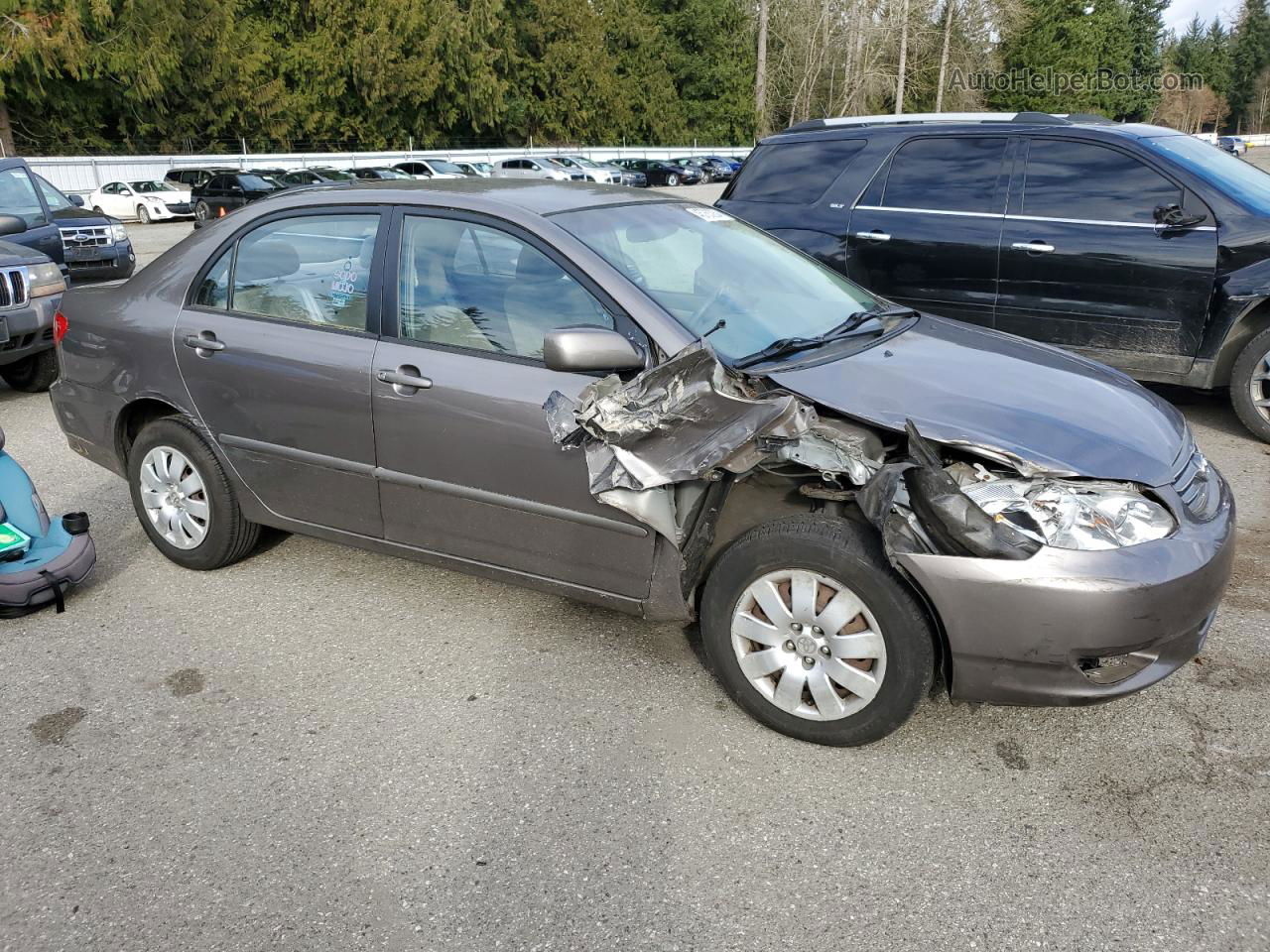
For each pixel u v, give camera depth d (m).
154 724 3.25
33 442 6.43
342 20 45.12
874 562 2.80
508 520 3.42
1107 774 2.93
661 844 2.68
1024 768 2.97
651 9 61.59
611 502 2.97
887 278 6.63
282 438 3.89
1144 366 5.95
